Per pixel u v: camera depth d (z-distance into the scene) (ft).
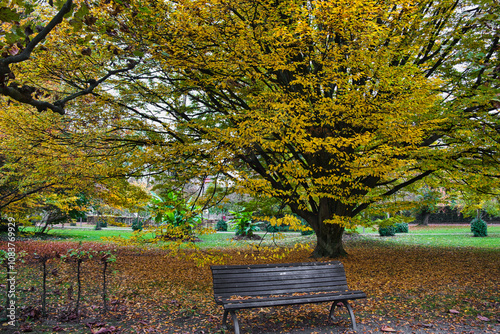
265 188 19.34
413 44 21.53
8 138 20.97
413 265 29.14
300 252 37.45
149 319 14.65
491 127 20.16
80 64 19.10
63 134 22.20
